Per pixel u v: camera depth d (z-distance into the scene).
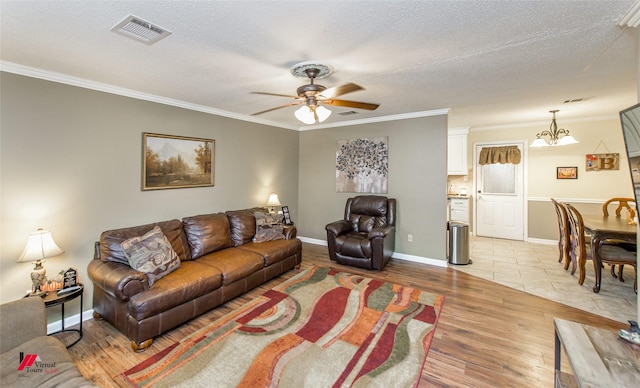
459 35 1.92
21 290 2.41
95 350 2.22
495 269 4.05
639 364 1.27
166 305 2.32
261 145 4.86
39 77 2.48
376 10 1.61
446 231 4.24
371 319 2.64
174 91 3.15
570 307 2.88
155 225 3.05
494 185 5.99
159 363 2.05
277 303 2.96
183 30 1.82
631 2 1.55
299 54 2.20
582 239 3.43
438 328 2.50
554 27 1.82
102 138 2.90
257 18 1.68
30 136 2.44
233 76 2.68
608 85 3.03
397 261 4.45
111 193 2.98
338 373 1.93
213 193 4.07
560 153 5.31
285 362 2.04
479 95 3.39
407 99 3.57
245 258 3.20
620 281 3.54
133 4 1.53
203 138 3.90
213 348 2.21
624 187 4.84
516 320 2.63
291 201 5.59
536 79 2.82
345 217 4.79
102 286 2.40
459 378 1.89
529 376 1.91
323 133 5.41
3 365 1.44
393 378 1.89
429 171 4.32
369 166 4.87
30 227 2.45
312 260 4.48
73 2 1.50
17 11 1.58
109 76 2.66
